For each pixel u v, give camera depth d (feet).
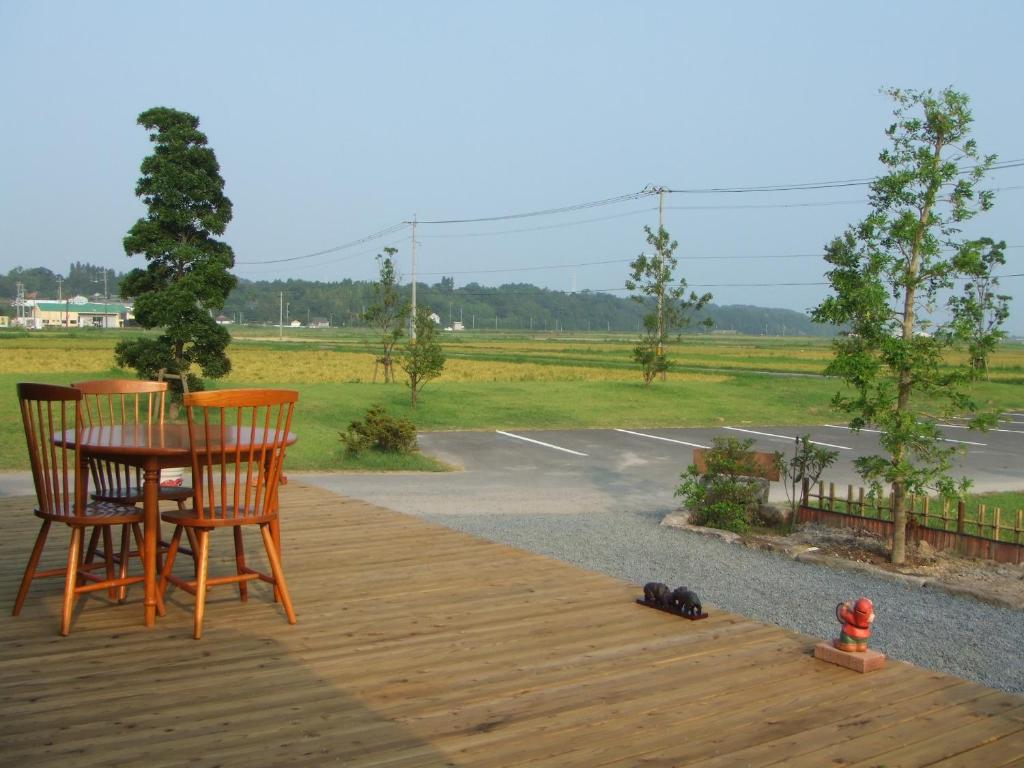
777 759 8.90
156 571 13.73
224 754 8.64
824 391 98.43
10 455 43.78
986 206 24.38
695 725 9.73
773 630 13.46
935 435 24.98
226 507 13.83
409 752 8.83
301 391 76.54
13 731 9.08
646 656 12.08
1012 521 32.07
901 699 10.66
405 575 16.49
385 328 90.84
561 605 14.61
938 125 24.17
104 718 9.50
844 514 29.50
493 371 136.56
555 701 10.34
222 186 60.59
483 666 11.53
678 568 24.11
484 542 19.61
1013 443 64.75
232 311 563.89
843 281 25.26
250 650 11.98
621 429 67.36
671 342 99.86
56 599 14.24
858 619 11.80
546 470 47.26
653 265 94.43
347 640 12.52
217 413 60.75
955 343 24.68
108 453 12.60
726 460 30.78
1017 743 9.42
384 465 46.55
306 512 23.12
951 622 19.63
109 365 122.31
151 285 59.93
